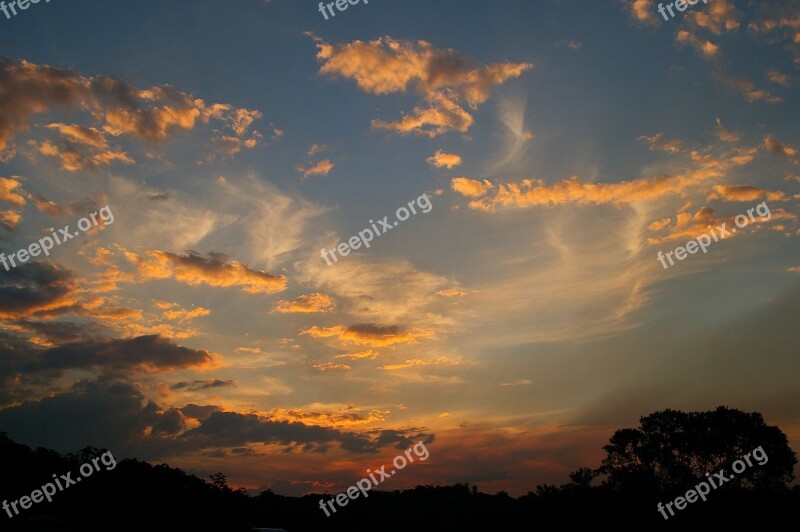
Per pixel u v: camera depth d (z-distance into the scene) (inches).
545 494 2534.5
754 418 2444.6
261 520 3208.7
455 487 3624.5
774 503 2175.2
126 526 2613.2
